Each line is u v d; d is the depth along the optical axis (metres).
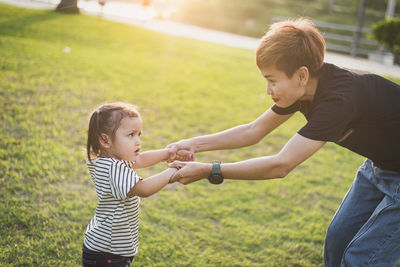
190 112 5.34
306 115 1.87
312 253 2.79
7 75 5.35
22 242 2.48
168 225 2.91
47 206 2.88
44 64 6.14
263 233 2.96
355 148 1.85
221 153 4.33
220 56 9.34
